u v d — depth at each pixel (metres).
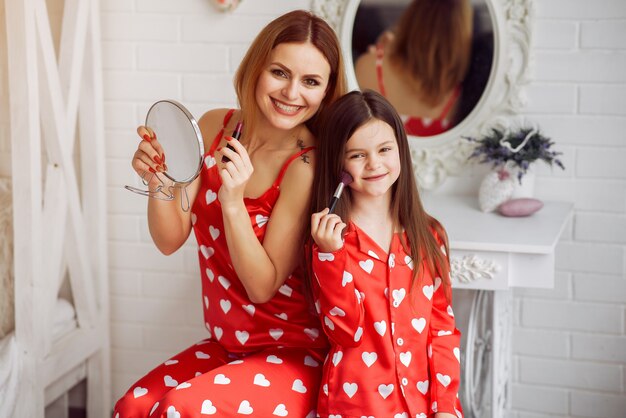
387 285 1.78
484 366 2.60
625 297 2.59
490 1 2.49
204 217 1.87
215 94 2.73
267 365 1.78
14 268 2.31
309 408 1.76
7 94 2.32
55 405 2.67
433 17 2.54
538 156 2.37
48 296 2.42
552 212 2.40
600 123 2.52
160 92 2.76
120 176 2.83
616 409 2.65
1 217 2.33
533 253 2.06
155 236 1.88
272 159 1.84
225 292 1.87
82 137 2.67
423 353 1.79
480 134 2.56
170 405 1.63
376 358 1.75
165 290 2.87
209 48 2.71
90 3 2.58
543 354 2.69
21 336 2.31
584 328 2.64
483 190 2.40
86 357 2.65
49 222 2.43
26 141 2.21
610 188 2.54
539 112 2.54
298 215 1.81
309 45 1.74
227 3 2.63
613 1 2.45
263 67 1.76
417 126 2.61
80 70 2.52
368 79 2.61
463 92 2.56
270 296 1.82
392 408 1.74
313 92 1.76
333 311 1.70
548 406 2.71
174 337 2.89
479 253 2.09
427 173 2.62
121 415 1.74
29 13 2.18
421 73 2.57
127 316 2.91
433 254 1.83
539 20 2.50
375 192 1.75
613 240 2.57
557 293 2.64
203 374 1.72
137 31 2.74
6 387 2.24
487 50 2.52
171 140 1.72
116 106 2.79
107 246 2.88
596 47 2.48
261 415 1.70
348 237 1.79
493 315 2.20
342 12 2.59
